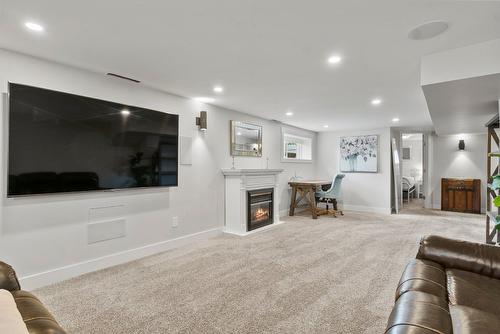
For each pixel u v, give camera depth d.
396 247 3.70
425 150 7.47
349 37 2.12
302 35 2.10
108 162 2.97
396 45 2.24
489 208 3.82
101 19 1.88
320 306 2.15
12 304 1.25
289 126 6.37
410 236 4.30
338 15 1.82
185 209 3.91
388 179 6.54
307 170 7.15
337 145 7.30
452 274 1.64
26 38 2.15
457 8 1.71
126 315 2.03
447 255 1.79
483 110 3.51
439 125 4.96
